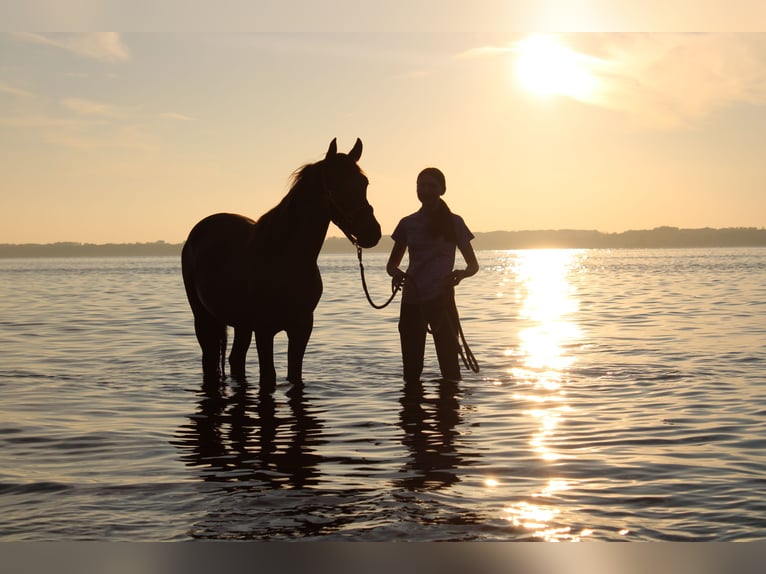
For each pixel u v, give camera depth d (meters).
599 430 5.83
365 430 5.88
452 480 4.48
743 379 8.09
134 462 4.98
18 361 9.96
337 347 11.11
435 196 7.85
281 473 4.68
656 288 26.70
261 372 7.36
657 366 9.06
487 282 35.09
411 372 8.10
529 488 4.29
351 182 6.86
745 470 4.65
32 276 52.31
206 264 8.03
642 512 3.85
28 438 5.67
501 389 7.66
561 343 11.48
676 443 5.39
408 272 8.06
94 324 15.07
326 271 56.81
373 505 3.98
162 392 7.62
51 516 3.84
